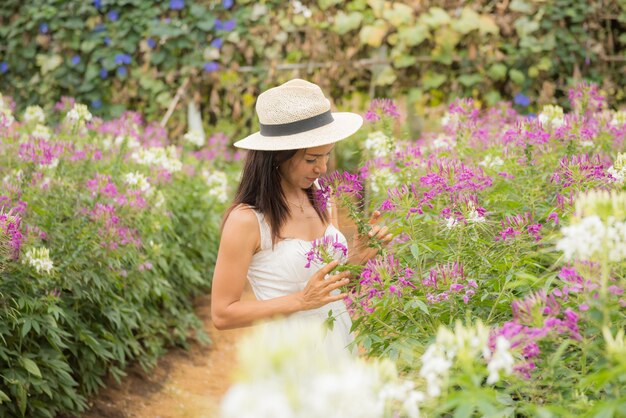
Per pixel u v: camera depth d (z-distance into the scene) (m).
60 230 3.98
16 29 7.63
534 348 1.73
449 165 2.92
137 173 4.67
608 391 1.83
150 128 6.76
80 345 4.03
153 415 4.27
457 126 3.96
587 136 3.36
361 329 2.46
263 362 1.25
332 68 7.13
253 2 7.37
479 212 2.52
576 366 2.04
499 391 1.93
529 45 6.58
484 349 1.52
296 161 2.55
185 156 6.70
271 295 2.61
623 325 1.93
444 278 2.31
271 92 2.56
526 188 2.98
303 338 1.30
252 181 2.58
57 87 7.74
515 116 4.97
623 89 6.79
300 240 2.61
